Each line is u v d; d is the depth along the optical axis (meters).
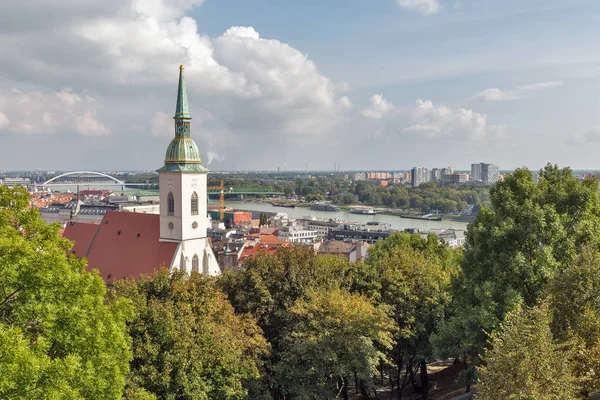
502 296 62.22
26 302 38.22
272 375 71.06
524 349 42.97
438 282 82.56
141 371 53.34
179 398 56.94
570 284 52.75
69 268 41.66
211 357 57.38
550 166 73.25
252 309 71.25
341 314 65.94
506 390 43.03
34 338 39.28
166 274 68.50
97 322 41.09
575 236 64.31
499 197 69.81
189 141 112.38
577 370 48.41
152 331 56.09
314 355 64.31
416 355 79.81
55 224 47.97
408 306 79.00
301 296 71.75
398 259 86.56
